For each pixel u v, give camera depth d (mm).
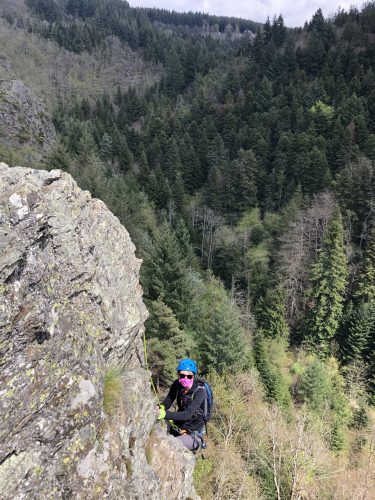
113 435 5512
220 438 21078
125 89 164875
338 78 92938
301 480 18062
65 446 4676
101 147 79188
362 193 49500
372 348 36094
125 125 98688
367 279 40656
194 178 75688
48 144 69438
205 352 29047
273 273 46812
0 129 60656
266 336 38031
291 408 29156
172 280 29047
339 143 64375
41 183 5816
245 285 49656
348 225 49875
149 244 41219
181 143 81438
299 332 41562
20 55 137750
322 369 31688
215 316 29406
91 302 6023
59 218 5715
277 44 132750
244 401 25375
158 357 24875
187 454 7086
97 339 5918
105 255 7238
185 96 129750
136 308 7777
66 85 148625
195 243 58469
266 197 64875
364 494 21281
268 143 75438
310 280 41625
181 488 6750
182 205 65812
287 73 108562
